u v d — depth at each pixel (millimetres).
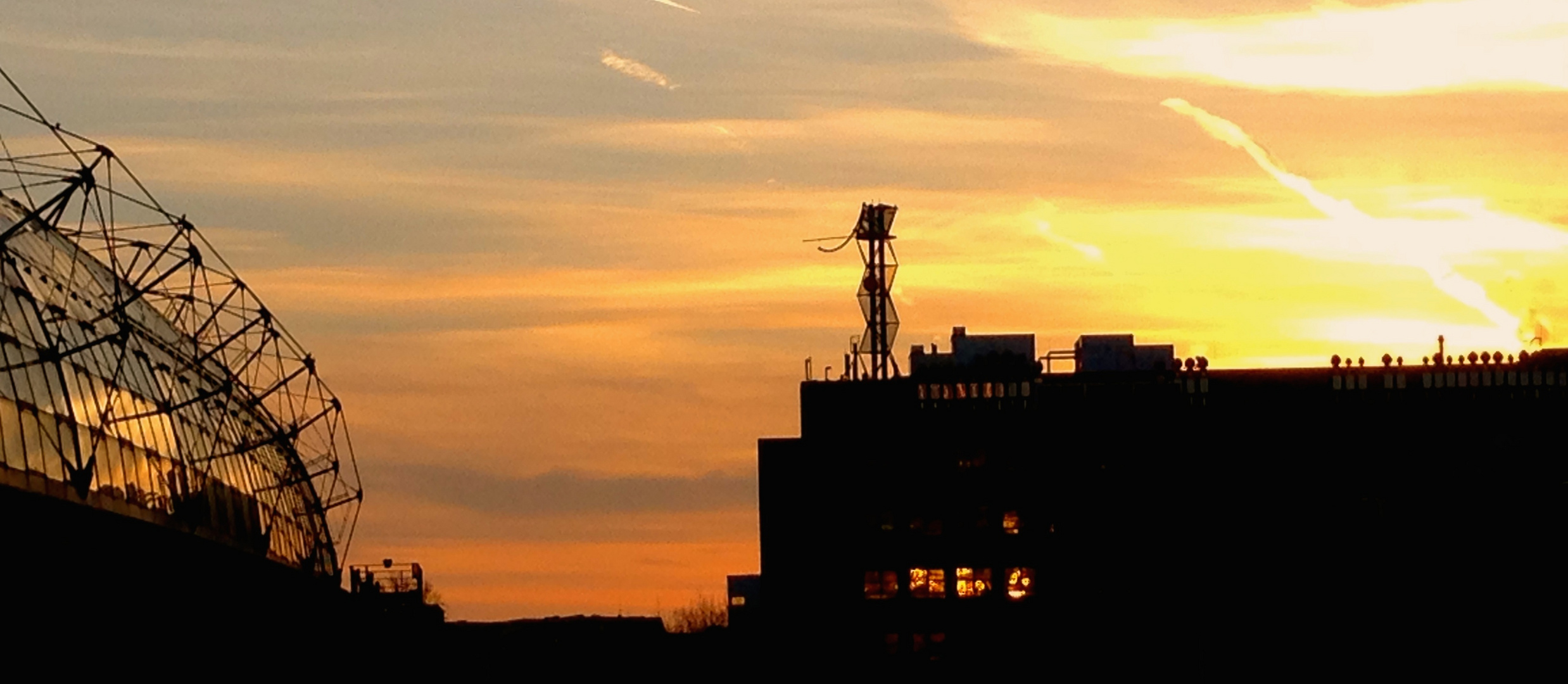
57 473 92812
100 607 104500
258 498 139000
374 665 184875
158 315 126750
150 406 112375
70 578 99500
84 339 103188
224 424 131875
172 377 121250
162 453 113062
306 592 155875
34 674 95500
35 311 94438
